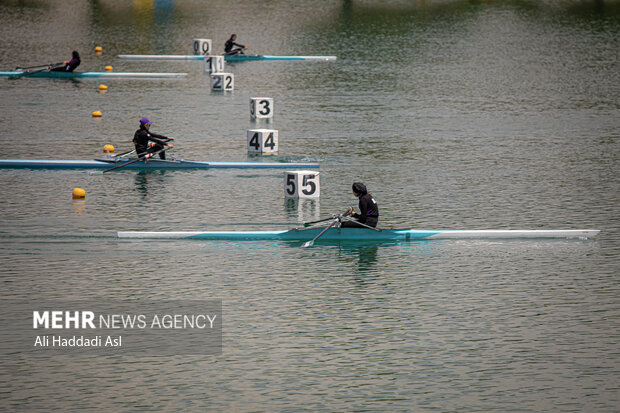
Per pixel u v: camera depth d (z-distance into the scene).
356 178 99.75
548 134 128.00
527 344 53.56
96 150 113.75
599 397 46.53
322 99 161.00
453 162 108.38
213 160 109.31
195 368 50.12
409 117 142.38
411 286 64.19
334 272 67.31
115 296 61.41
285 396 46.66
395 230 76.12
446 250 73.19
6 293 61.69
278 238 76.25
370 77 187.38
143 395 46.75
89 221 80.38
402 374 49.38
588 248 73.44
